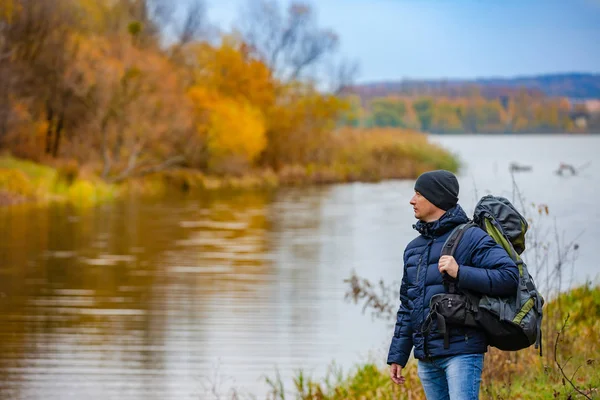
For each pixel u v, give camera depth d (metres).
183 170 104.88
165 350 25.42
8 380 22.16
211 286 37.03
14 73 82.88
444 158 129.38
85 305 32.38
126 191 90.25
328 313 30.95
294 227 62.56
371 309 31.52
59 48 88.06
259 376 22.48
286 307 32.16
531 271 19.98
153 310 31.52
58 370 23.19
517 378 14.05
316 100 129.75
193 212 72.62
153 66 92.12
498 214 8.77
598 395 11.34
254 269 42.09
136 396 20.78
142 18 122.44
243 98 123.19
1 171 77.62
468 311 8.35
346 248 50.94
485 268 8.43
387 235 58.16
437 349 8.50
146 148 97.56
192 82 124.38
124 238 53.94
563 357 14.45
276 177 114.88
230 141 108.94
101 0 120.00
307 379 20.61
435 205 8.83
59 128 89.75
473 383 8.36
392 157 128.25
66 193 80.31
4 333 27.48
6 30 84.31
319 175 119.44
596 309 18.48
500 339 8.33
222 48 126.31
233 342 26.56
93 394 20.88
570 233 42.16
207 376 22.53
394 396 15.52
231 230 59.88
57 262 43.44
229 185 107.62
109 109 88.56
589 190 85.06
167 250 48.88
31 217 64.44
